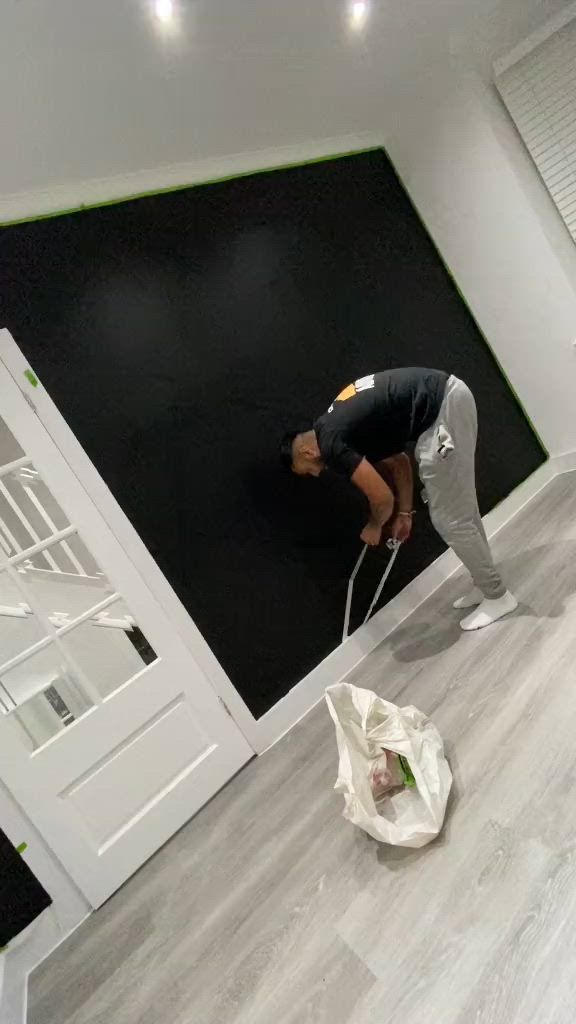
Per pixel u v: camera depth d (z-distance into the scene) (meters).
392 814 1.67
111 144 2.02
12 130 1.73
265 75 2.18
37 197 2.00
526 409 3.29
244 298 2.47
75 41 1.61
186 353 2.32
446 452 2.07
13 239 1.97
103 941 1.86
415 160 2.97
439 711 2.03
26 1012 1.74
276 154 2.58
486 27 2.56
